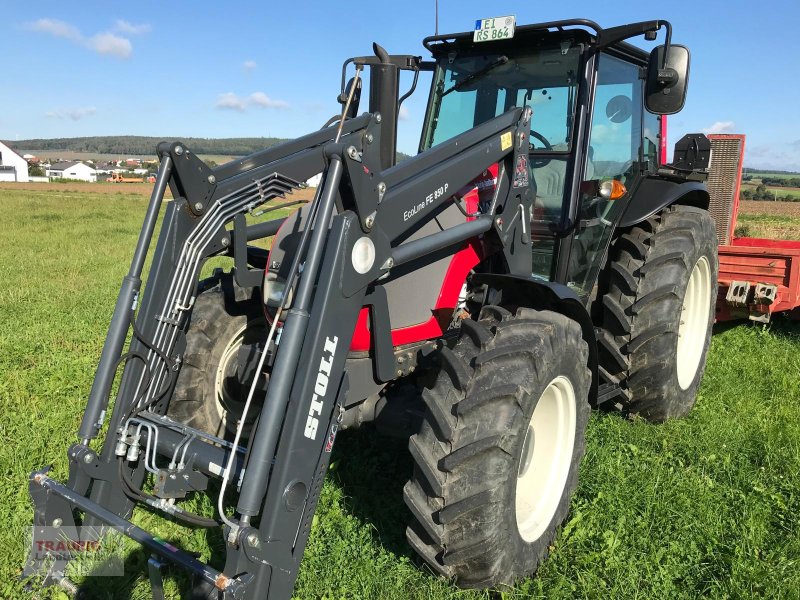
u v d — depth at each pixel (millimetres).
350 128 3285
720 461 3826
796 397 4816
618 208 4113
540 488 2980
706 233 4410
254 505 2068
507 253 3178
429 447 2539
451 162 2809
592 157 3768
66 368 4973
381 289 2723
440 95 4156
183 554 2197
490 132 3014
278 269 2949
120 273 9930
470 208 3152
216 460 2482
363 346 2797
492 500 2430
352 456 3744
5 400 4320
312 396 2193
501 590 2631
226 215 2957
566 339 2777
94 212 24359
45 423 3949
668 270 4051
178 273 2848
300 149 3199
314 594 2674
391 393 3074
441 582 2682
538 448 3004
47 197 37250
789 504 3344
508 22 3584
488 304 3156
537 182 3727
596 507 3277
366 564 2801
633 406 4270
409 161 2680
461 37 3891
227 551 2088
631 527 3135
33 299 7809
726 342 6270
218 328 3346
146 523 3074
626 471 3656
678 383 4301
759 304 6180
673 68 3084
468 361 2609
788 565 2812
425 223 3025
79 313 7004
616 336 4172
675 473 3646
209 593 2115
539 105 3750
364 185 2301
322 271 2240
